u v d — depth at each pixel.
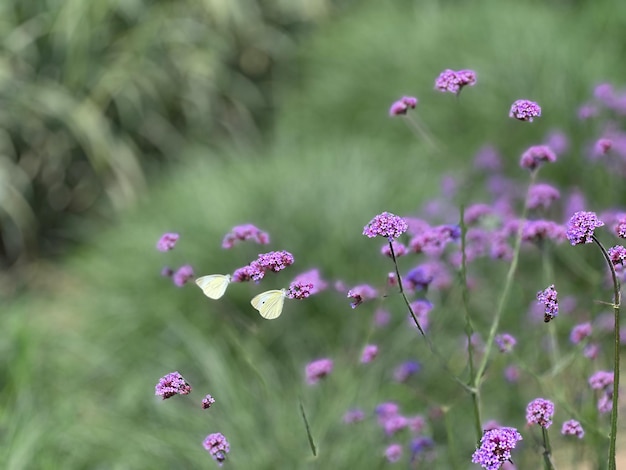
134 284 6.01
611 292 3.69
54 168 8.70
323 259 5.59
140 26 9.20
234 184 6.72
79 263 6.99
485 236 4.02
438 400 4.44
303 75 9.38
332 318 5.41
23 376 4.70
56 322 6.09
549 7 9.41
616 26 8.31
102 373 5.18
